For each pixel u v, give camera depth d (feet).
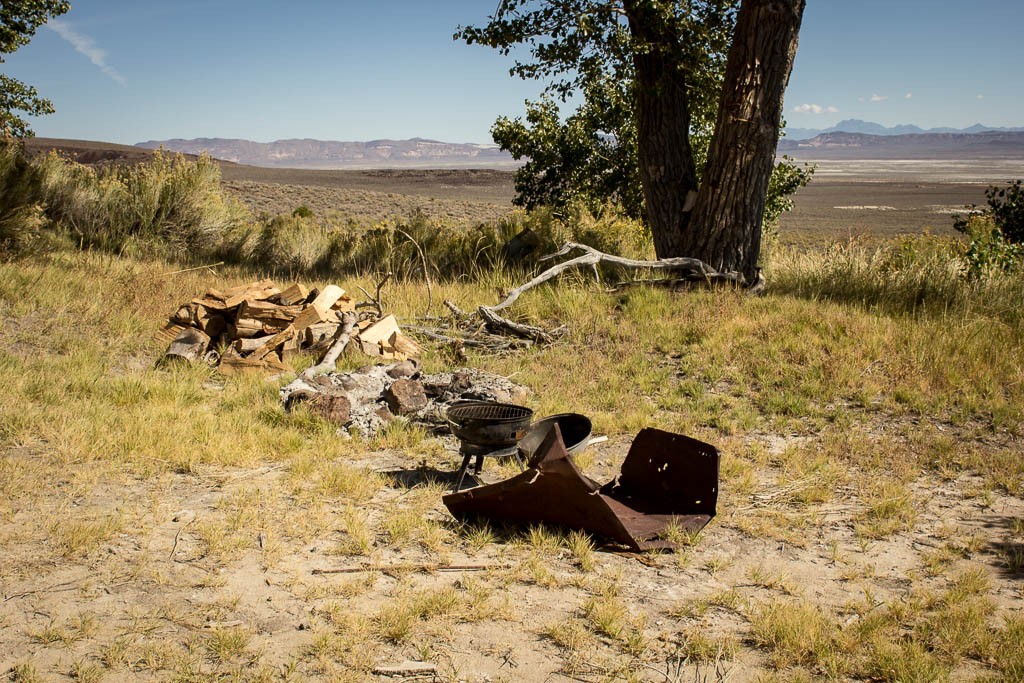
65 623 11.59
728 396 26.14
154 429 20.21
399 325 33.73
